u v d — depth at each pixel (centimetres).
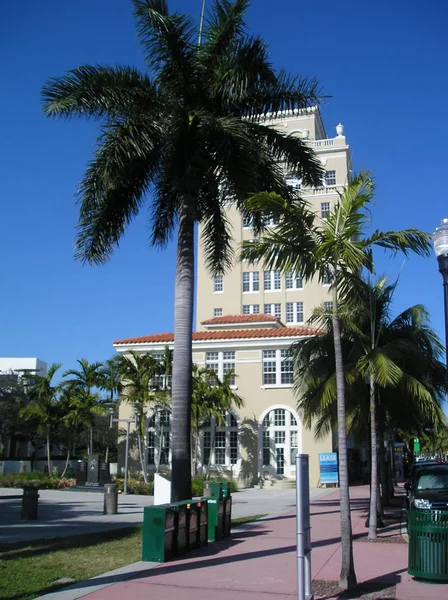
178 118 1513
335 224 1055
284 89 1652
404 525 1755
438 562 980
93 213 1680
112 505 1973
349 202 1041
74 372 3628
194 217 1616
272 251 1070
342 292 1127
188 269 1531
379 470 1827
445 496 1620
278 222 1098
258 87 1625
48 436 3825
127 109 1575
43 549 1237
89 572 1014
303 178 1678
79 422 3694
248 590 897
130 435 3672
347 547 947
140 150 1487
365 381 1781
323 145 5338
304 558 746
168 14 1555
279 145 1670
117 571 1015
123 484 3152
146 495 2977
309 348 1838
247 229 4922
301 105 1661
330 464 3359
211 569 1048
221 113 1662
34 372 6191
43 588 888
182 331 1477
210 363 3712
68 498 2681
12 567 1038
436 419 1791
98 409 3534
